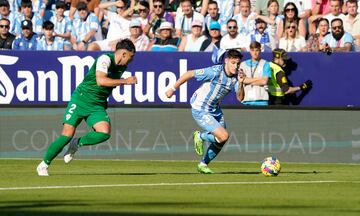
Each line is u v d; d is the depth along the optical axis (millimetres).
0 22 48375
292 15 46844
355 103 42938
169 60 43594
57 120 44031
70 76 44125
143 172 35188
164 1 49812
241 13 49094
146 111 43562
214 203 23609
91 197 24922
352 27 48031
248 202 23953
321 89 43125
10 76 44375
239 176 33125
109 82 31422
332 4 48750
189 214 21094
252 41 43250
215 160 43219
